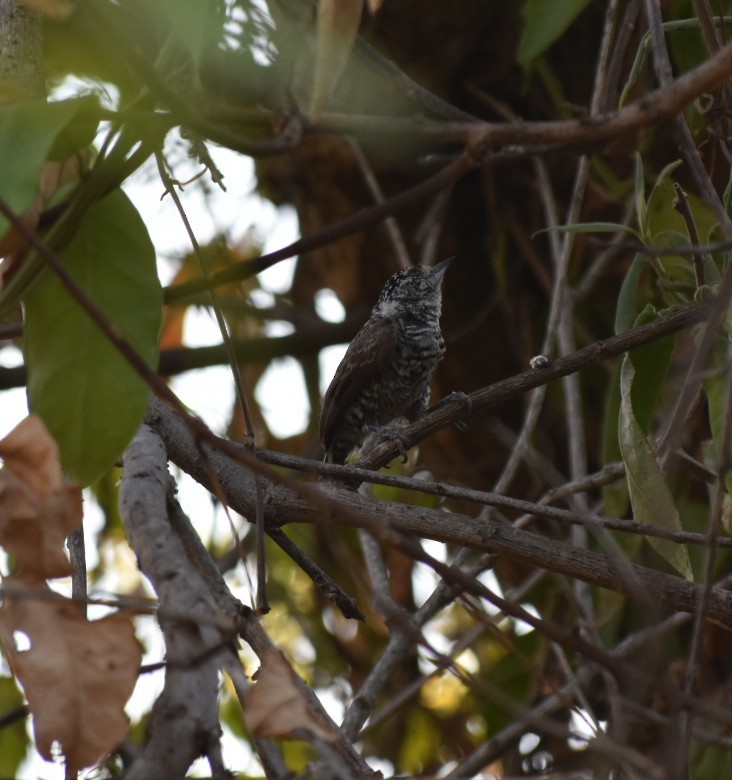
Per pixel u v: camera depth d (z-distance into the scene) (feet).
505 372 33.71
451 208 33.12
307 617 32.76
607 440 19.93
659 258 18.61
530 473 31.94
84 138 11.29
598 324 30.83
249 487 17.12
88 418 12.55
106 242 12.70
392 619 12.36
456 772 19.63
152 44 12.26
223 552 33.42
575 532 22.89
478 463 32.19
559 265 23.86
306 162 31.81
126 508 13.17
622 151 27.81
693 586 16.22
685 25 19.63
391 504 16.75
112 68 14.23
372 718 28.53
